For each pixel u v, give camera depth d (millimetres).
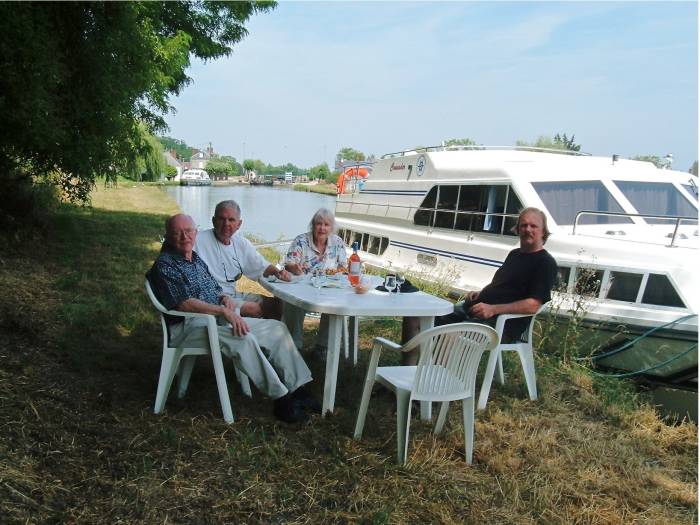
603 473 4098
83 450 3631
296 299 4566
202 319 4305
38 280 7883
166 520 3100
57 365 4859
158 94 12188
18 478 3156
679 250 6137
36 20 7387
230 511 3240
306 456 3908
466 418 4035
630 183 8203
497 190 8688
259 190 68062
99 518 3045
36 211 11289
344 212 13672
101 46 8500
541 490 3748
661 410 5523
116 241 12586
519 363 6129
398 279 5168
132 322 6473
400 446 3920
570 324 6375
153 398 4520
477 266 8820
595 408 5258
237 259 5539
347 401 4902
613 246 6535
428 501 3543
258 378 4262
